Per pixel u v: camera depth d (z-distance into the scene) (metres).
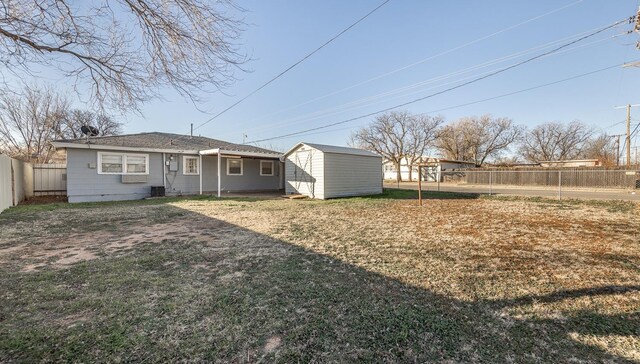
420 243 4.84
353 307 2.57
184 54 3.78
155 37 3.71
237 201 11.40
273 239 5.11
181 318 2.37
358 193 14.30
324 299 2.73
